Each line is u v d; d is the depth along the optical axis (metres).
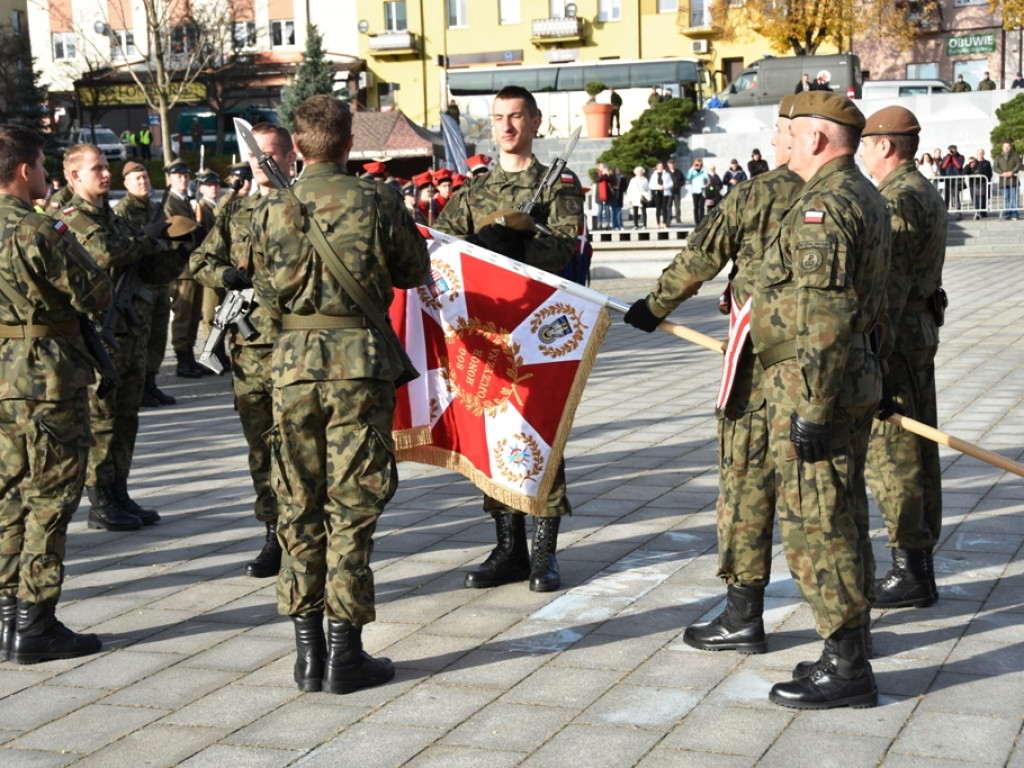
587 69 38.47
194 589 5.43
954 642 4.39
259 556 5.63
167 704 4.11
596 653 4.42
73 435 4.61
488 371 5.02
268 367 5.44
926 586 4.77
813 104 3.86
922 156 26.77
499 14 49.34
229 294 5.53
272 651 4.60
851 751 3.54
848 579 3.82
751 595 4.36
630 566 5.46
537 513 5.01
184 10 44.47
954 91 33.75
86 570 5.77
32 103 44.44
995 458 3.97
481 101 36.25
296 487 4.16
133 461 8.30
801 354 3.68
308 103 4.18
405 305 5.06
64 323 4.66
